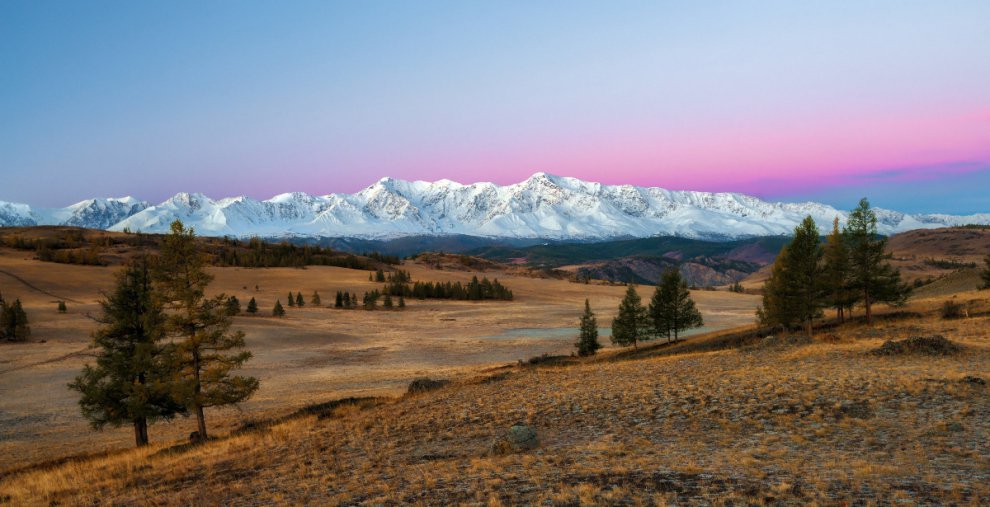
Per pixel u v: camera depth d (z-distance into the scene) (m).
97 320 33.62
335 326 127.25
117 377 32.88
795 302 48.81
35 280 180.25
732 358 33.75
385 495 13.73
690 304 66.75
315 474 17.16
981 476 11.50
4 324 90.00
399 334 117.38
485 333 119.31
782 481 12.05
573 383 29.55
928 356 27.00
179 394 30.56
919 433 15.32
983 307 47.31
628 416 21.09
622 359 50.09
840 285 48.84
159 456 25.34
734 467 13.52
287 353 90.69
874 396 19.64
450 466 16.19
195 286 32.75
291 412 37.59
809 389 21.53
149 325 32.59
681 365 32.81
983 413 16.53
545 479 13.76
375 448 20.42
